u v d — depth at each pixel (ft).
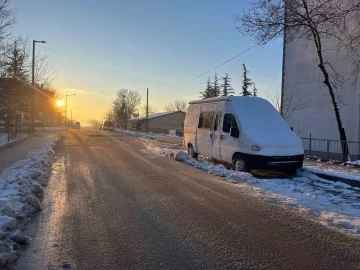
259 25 55.77
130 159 50.44
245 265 14.33
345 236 18.12
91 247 16.14
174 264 14.34
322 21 52.65
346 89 63.46
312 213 22.35
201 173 38.40
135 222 20.02
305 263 14.65
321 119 69.15
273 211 22.82
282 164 36.76
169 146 80.84
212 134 44.86
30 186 26.30
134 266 14.11
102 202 24.41
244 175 34.32
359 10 53.11
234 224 19.92
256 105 41.57
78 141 89.30
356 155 55.67
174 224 19.75
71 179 33.09
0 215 18.43
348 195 28.66
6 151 54.03
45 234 17.78
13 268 13.75
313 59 71.31
